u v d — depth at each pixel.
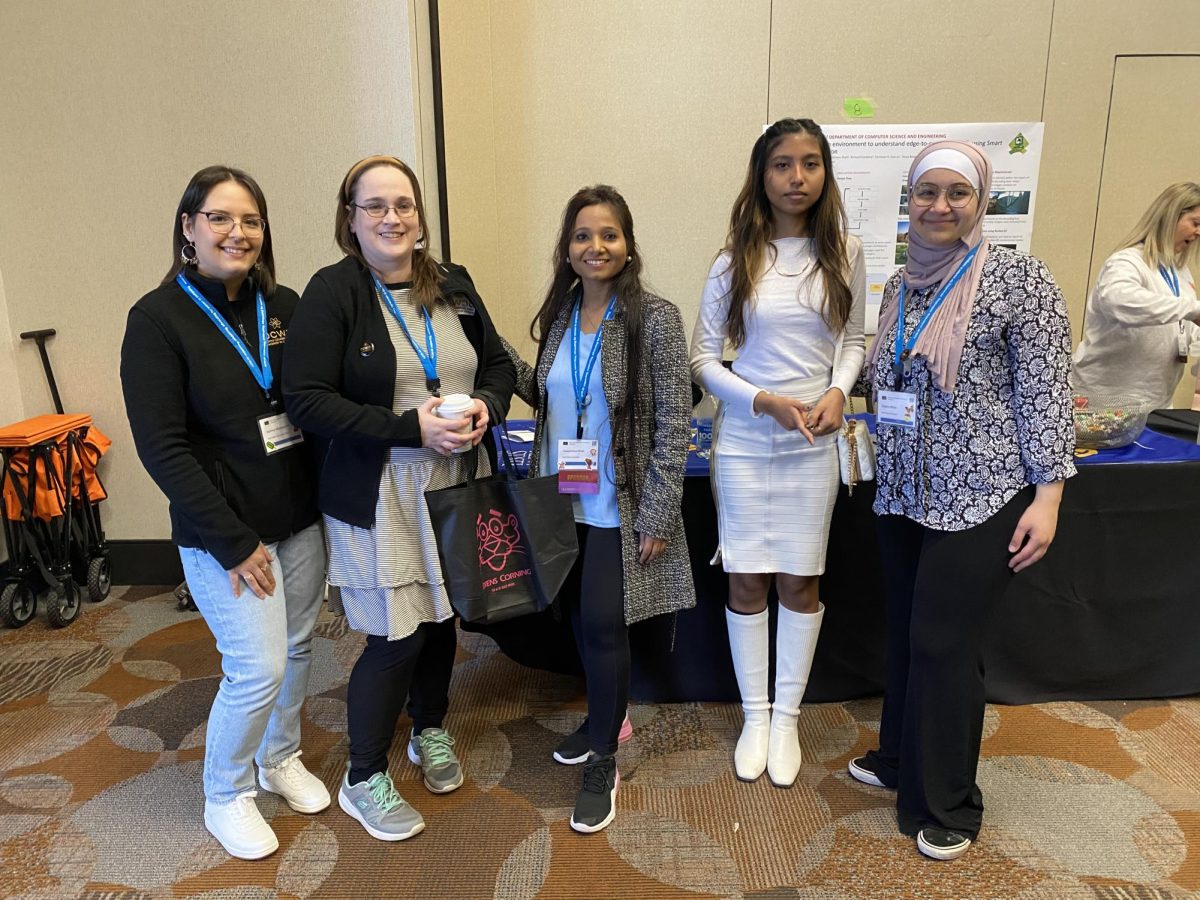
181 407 1.58
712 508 2.24
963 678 1.68
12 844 1.85
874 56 3.29
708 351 1.97
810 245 1.86
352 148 3.04
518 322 3.60
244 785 1.83
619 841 1.84
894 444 1.73
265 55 2.98
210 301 1.65
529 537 1.76
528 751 2.21
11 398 3.30
